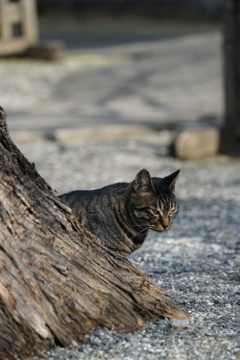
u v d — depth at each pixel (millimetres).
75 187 14602
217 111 22172
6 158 6297
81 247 6609
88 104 24172
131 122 20734
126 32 42438
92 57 34031
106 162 17062
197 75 27797
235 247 10109
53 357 6113
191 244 10336
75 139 19312
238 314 7215
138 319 6789
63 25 45812
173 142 17984
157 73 28766
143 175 8133
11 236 6176
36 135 19172
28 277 6176
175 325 6789
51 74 30016
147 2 46906
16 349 6031
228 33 18594
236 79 18734
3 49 32000
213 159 18125
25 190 6395
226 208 12930
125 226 8148
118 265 6871
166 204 8367
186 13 45844
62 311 6332
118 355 6211
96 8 47938
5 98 25500
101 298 6598
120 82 27859
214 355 6238
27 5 32969
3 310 6016
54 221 6520
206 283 8344
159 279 8516
